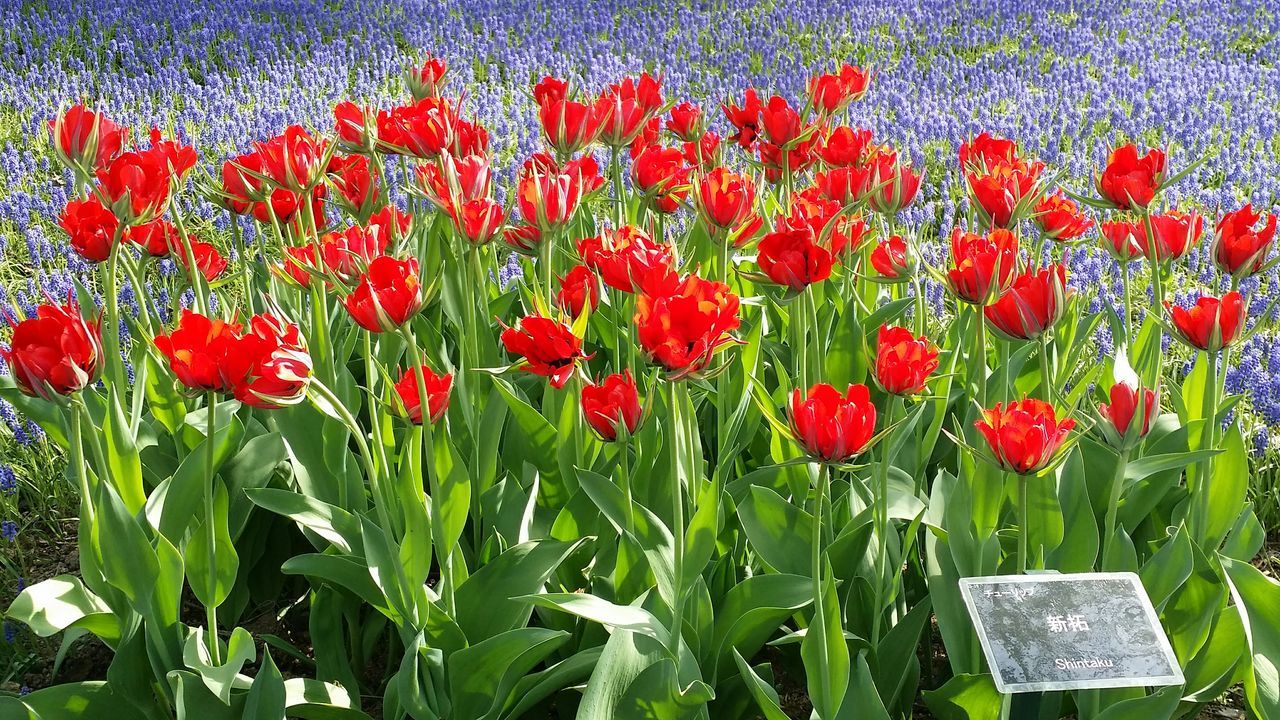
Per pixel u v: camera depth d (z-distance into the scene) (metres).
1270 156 9.22
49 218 6.96
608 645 2.03
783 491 2.91
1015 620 2.02
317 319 2.77
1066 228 3.02
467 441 3.04
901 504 2.79
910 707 2.60
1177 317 2.45
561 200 2.54
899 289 4.41
